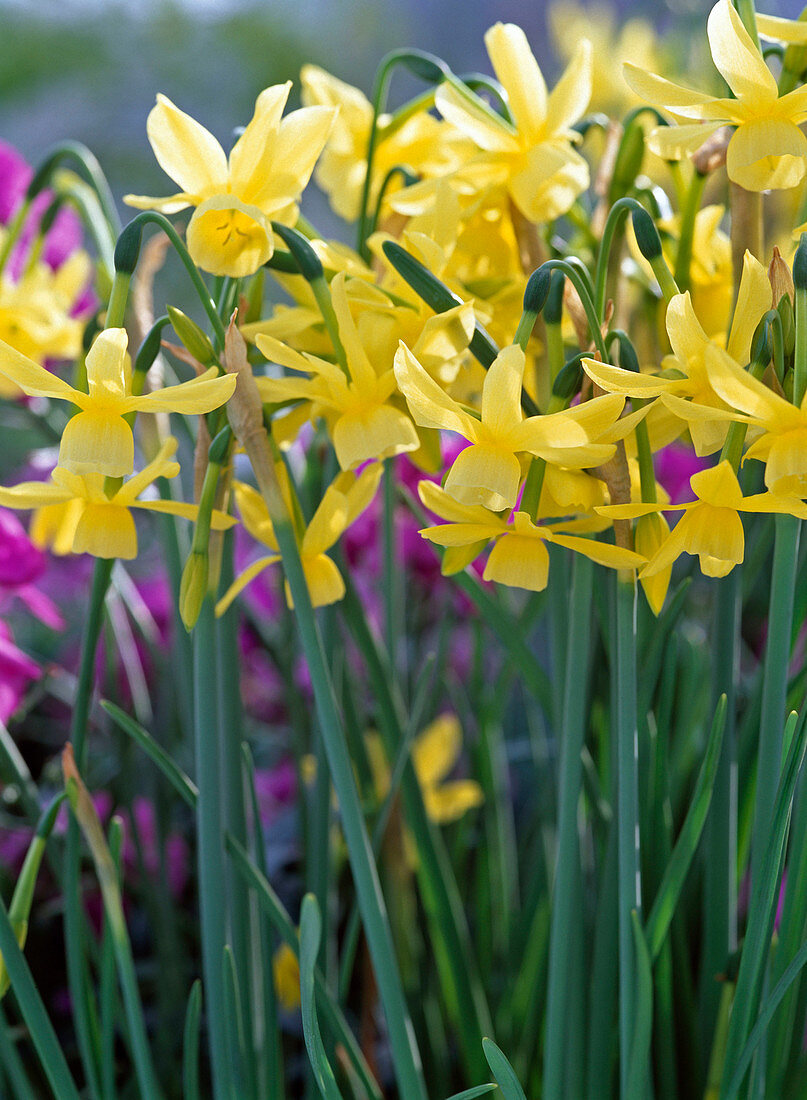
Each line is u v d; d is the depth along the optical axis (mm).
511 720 1061
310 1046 528
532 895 669
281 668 694
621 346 512
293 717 684
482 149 586
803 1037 598
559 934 545
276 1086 594
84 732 568
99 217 601
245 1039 580
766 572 662
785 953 545
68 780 553
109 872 559
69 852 574
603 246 524
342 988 618
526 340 504
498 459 497
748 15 521
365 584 959
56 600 1183
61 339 634
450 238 534
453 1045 706
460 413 496
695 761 661
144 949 797
